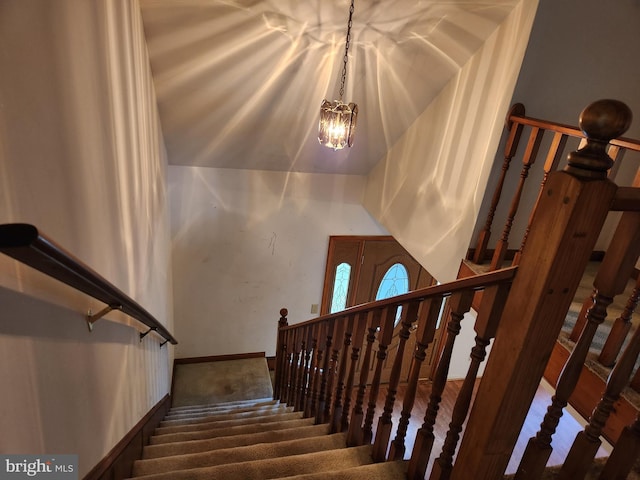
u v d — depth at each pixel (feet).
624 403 4.33
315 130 10.39
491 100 7.07
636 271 7.50
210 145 10.58
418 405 14.29
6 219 2.40
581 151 2.44
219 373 14.33
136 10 5.86
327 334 7.11
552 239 2.56
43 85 2.93
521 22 6.28
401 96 9.04
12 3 2.50
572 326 5.65
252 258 13.51
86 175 3.84
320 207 13.35
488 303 3.30
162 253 10.27
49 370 3.08
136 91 6.02
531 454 3.44
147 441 7.06
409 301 4.42
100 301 3.98
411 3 6.50
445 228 8.64
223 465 5.15
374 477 4.59
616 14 6.23
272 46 7.29
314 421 7.75
